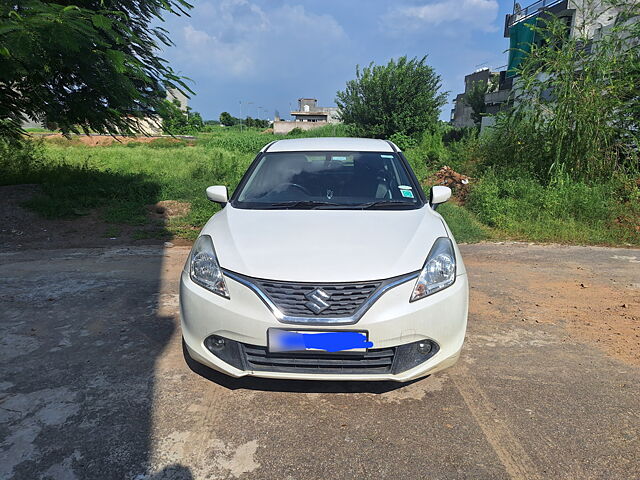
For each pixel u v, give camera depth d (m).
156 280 4.75
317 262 2.46
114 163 14.92
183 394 2.65
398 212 3.15
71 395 2.62
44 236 6.76
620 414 2.48
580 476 2.02
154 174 11.79
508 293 4.48
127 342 3.30
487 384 2.78
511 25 28.78
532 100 9.72
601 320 3.82
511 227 7.32
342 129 37.53
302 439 2.27
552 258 5.85
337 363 2.38
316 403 2.57
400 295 2.40
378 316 2.34
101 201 8.41
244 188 3.59
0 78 6.05
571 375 2.90
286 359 2.40
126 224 7.44
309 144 4.02
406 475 2.03
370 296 2.36
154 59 7.52
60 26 5.04
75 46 5.11
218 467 2.07
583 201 7.72
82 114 8.56
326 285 2.35
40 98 8.19
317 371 2.40
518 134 10.02
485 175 9.97
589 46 9.63
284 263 2.46
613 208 7.70
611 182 8.50
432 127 29.05
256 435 2.29
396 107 29.12
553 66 8.90
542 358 3.13
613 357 3.15
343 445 2.22
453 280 2.60
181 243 6.54
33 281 4.69
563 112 8.71
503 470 2.06
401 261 2.50
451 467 2.07
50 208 7.67
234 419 2.42
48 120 8.84
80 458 2.12
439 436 2.29
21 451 2.15
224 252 2.62
